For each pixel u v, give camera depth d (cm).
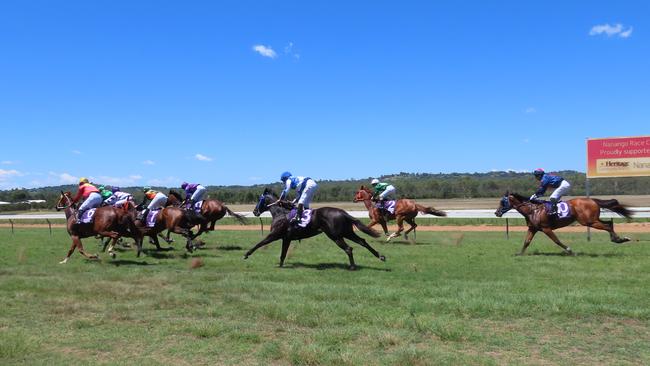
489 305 662
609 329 580
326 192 6225
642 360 479
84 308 706
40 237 1977
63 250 1457
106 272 1016
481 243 1503
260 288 818
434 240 1627
